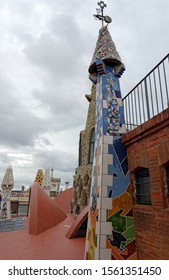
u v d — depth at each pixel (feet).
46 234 33.30
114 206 14.25
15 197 106.01
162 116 10.89
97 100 19.20
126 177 15.17
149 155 12.44
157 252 11.25
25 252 24.76
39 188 44.60
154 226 11.68
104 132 16.25
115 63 19.15
